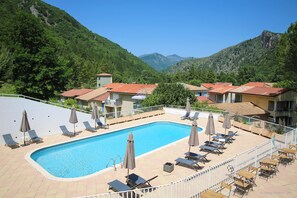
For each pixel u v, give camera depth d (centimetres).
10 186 970
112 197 863
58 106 1898
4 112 1584
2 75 3462
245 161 1055
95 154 1536
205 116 2623
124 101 4053
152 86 4062
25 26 3416
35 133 1750
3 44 3716
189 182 823
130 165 920
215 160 1302
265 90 3609
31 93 3609
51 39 3991
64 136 1816
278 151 1269
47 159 1434
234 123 2181
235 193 902
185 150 1473
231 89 4556
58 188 954
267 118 3422
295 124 3481
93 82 7862
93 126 2142
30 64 3459
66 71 4175
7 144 1537
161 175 1093
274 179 1030
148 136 2034
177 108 2855
